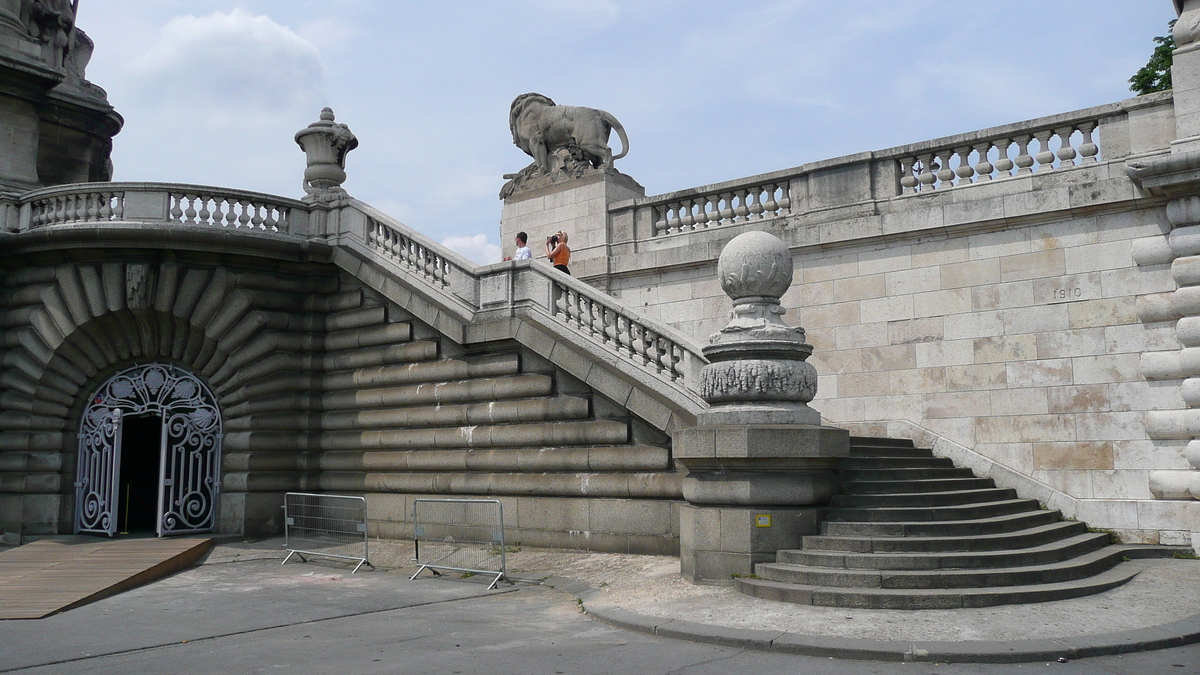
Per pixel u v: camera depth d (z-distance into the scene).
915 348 15.58
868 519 11.00
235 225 18.14
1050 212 14.32
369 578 12.85
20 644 8.53
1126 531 13.22
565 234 18.44
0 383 17.78
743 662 7.42
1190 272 12.98
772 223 17.42
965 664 7.32
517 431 14.52
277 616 9.88
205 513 17.97
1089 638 7.81
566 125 20.56
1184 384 12.94
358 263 17.59
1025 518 12.16
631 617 9.04
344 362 17.77
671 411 12.30
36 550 15.36
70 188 17.62
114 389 17.95
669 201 18.78
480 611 9.99
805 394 11.01
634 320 13.27
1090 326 14.00
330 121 19.42
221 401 17.92
